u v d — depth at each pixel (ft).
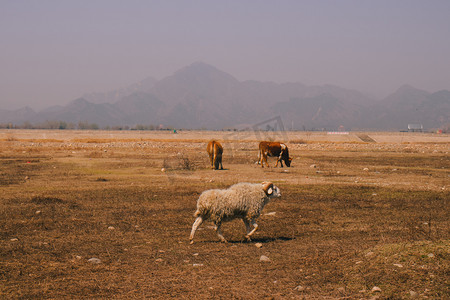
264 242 33.40
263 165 102.01
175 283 23.93
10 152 143.84
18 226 38.40
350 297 21.68
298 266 26.78
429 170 95.76
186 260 28.37
